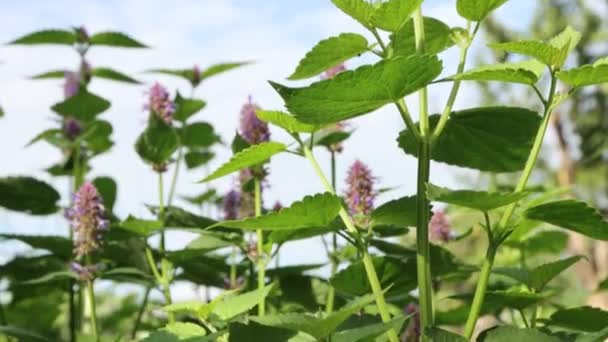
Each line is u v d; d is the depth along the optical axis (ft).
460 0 2.04
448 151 2.41
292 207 1.99
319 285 3.12
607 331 1.97
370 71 1.78
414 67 1.79
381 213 2.19
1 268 3.41
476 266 2.89
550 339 1.96
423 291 2.02
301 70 2.15
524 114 2.30
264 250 2.81
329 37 2.09
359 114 1.94
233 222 2.00
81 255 3.02
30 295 3.54
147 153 3.30
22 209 3.67
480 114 2.32
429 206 2.07
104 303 4.66
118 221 3.40
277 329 1.93
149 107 3.34
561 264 2.46
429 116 2.33
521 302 2.36
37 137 4.11
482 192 1.84
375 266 2.54
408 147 2.49
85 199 3.02
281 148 2.20
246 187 3.10
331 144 3.34
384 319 2.10
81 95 4.09
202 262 3.22
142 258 3.38
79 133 4.21
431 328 1.93
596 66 1.89
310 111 1.88
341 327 2.47
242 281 3.23
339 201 2.03
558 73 1.92
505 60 2.21
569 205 1.91
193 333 2.02
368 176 2.80
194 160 4.10
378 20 2.02
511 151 2.38
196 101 3.76
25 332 2.77
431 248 2.82
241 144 2.99
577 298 3.76
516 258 3.67
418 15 2.13
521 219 1.99
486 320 4.36
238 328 1.93
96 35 4.18
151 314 4.12
